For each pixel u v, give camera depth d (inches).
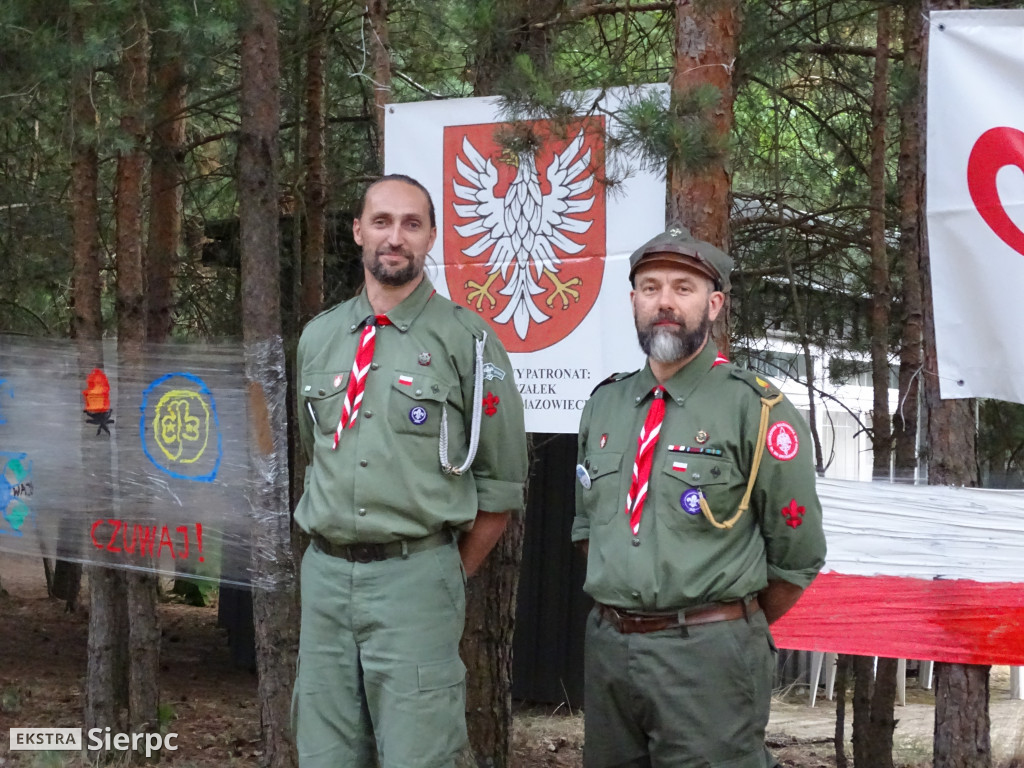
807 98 289.4
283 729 199.8
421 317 129.5
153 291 274.8
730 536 117.2
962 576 160.6
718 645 115.6
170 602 514.9
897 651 163.2
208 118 334.0
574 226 159.0
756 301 292.2
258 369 199.8
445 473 125.9
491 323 163.2
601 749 122.9
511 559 210.7
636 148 142.3
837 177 300.0
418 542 125.0
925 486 162.9
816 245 304.2
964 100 146.8
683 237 120.9
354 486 123.6
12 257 296.2
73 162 237.5
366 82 282.2
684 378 121.9
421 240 128.4
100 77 265.6
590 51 235.8
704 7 148.9
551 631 349.4
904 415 251.1
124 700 252.7
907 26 235.1
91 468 215.5
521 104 154.4
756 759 117.1
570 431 159.8
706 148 140.4
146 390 213.2
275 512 200.5
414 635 122.8
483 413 129.0
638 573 117.0
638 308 120.6
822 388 359.6
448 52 298.0
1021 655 157.8
